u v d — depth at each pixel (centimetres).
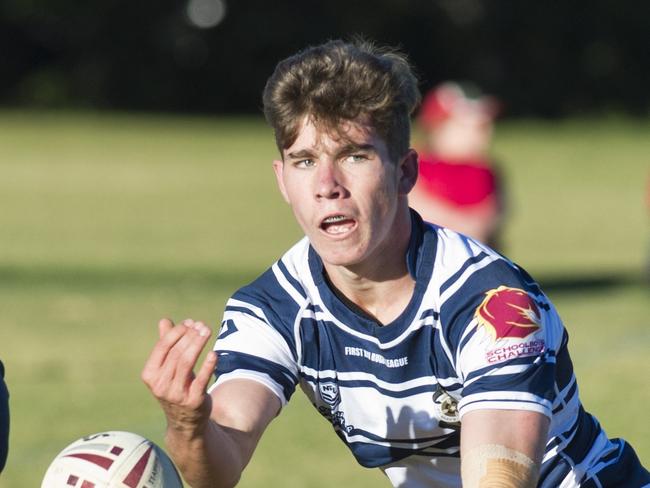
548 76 14562
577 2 14425
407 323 1187
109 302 4025
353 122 1113
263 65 14975
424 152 3541
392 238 1180
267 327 1240
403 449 1262
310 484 2150
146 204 7112
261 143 10919
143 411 2672
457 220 3475
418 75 1207
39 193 7550
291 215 6694
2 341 3419
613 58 14450
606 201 7550
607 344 3353
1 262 4909
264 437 2527
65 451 1177
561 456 1252
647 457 2241
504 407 1127
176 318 3728
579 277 4619
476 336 1154
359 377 1227
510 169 9262
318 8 14838
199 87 14962
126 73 14862
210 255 5194
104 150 10075
